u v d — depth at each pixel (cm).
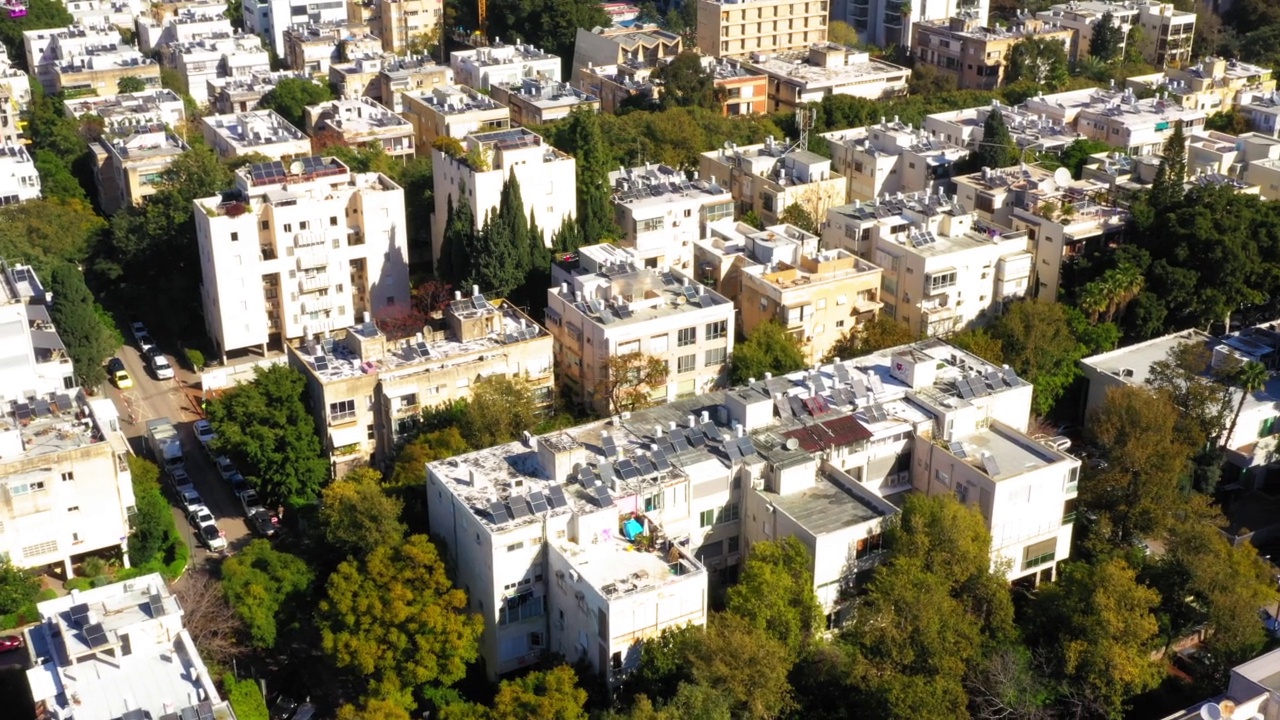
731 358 16700
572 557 11806
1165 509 13750
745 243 18875
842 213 19425
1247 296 18462
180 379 18888
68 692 10438
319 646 13050
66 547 13625
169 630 11106
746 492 12988
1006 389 14275
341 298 19325
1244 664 10894
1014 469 13112
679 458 12988
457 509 12275
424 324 16538
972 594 12319
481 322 16150
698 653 10938
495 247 18562
